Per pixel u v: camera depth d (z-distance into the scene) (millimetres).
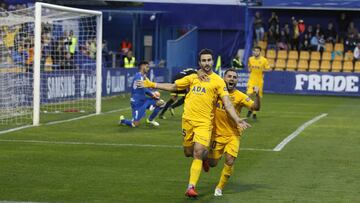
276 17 62250
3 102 34781
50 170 19500
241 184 17922
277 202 15836
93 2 60000
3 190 16672
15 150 23047
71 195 16219
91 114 36375
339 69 59562
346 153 23578
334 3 58188
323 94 57406
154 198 16062
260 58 37812
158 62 63562
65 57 41969
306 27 65062
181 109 40531
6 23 34406
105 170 19641
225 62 66250
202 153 15883
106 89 47875
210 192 16922
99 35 36281
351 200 16125
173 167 20281
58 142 25172
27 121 32219
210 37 66500
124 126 30766
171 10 65875
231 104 15930
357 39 60531
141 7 64875
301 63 60438
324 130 30594
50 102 39844
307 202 15867
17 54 35938
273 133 29125
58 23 43719
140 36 66375
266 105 45250
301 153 23406
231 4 65688
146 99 30594
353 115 38594
